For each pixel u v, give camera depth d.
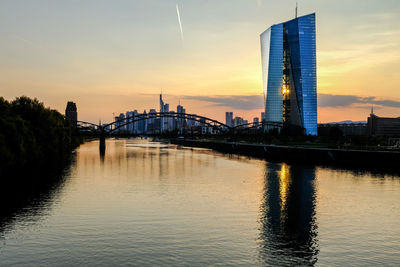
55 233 32.59
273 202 47.12
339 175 77.44
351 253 28.42
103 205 44.31
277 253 28.22
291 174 79.00
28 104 85.00
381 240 31.66
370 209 43.59
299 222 37.19
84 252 28.03
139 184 62.03
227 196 51.09
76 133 172.25
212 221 37.16
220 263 26.22
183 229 34.19
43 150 82.62
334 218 39.06
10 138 61.53
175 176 73.81
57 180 65.19
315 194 53.31
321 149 115.38
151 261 26.42
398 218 39.34
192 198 49.38
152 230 33.78
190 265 25.81
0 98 67.44
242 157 137.25
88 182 63.44
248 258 27.20
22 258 26.80
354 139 153.62
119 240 30.83
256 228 34.88
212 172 82.00
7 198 48.12
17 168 73.38
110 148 196.12
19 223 35.78
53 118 92.00
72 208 42.53
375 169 90.38
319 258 27.33
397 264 26.28
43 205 44.00
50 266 25.45
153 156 134.38
